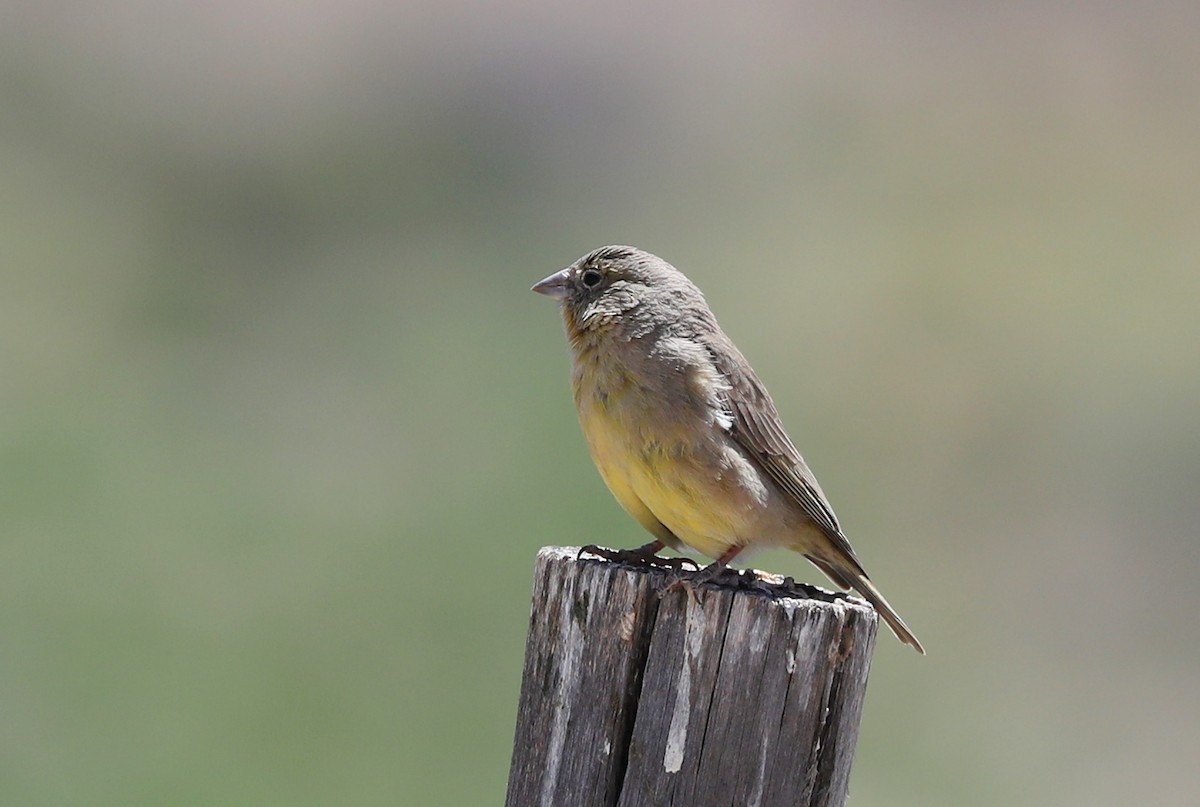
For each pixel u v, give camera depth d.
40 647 12.34
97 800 11.12
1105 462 17.77
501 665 12.58
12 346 16.70
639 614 6.21
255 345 17.34
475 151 21.64
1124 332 19.23
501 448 15.03
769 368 18.23
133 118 21.80
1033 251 20.34
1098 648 15.34
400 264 19.31
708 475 7.64
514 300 18.27
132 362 16.80
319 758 11.75
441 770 11.75
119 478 14.51
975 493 17.02
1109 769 13.59
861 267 20.02
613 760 6.19
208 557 13.49
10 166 20.80
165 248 19.38
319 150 21.50
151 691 12.10
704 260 20.12
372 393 16.22
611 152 21.94
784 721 6.09
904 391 18.50
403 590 13.32
